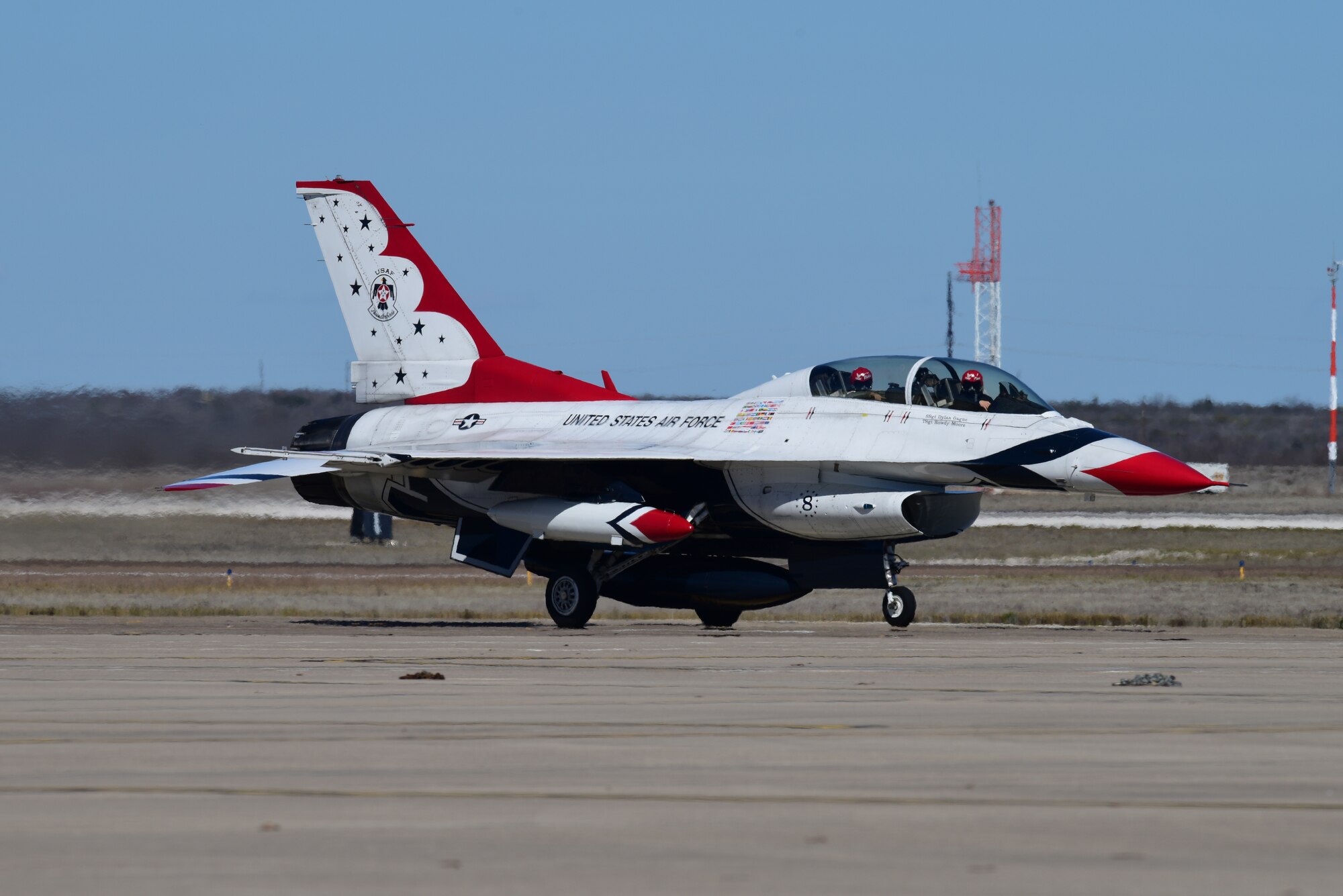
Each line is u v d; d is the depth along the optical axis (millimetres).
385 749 26844
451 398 89750
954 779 23484
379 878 16750
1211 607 89125
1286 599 95500
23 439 130125
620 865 17391
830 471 73625
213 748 26953
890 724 30625
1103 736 28609
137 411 133375
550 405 86062
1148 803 21297
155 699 35688
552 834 19125
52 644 58500
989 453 69875
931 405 72938
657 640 63094
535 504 77438
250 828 19547
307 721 31219
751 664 47656
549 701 35438
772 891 16156
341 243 92688
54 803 21406
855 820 20047
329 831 19359
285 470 78250
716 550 80562
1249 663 48344
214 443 133375
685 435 78188
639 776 23781
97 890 16156
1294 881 16594
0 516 128250
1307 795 21953
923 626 78438
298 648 55812
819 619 86562
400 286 91312
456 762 25234
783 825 19719
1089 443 68875
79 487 130875
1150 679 39750
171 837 18984
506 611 90750
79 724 30734
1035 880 16641
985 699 35875
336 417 92750
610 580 79750
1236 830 19438
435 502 83875
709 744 27516
